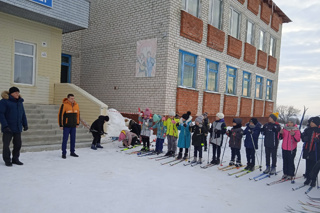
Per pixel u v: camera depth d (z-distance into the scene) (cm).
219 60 1401
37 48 991
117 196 398
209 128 696
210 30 1295
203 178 537
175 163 657
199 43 1252
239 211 368
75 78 1434
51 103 1048
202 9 1259
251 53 1689
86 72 1415
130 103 1212
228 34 1466
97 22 1362
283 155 572
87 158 657
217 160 684
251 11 1672
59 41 1060
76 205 355
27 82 984
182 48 1152
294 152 558
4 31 894
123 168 577
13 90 542
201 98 1295
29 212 326
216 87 1430
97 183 456
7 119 531
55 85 1048
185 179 519
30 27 962
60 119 641
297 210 383
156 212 348
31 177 468
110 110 1154
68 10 924
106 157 684
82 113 962
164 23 1091
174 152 741
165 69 1086
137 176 519
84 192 407
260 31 1859
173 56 1109
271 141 597
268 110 2023
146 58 1151
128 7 1226
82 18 973
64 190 411
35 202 358
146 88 1151
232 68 1559
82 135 870
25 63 975
